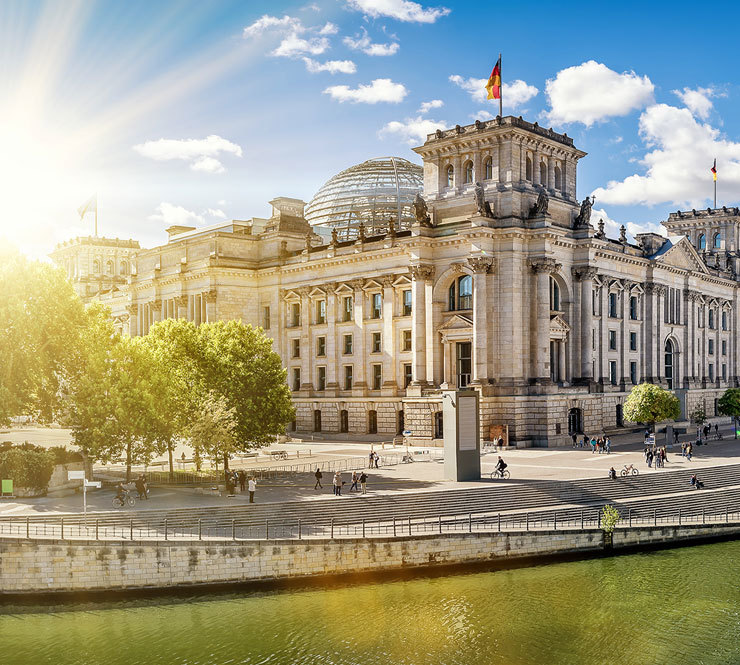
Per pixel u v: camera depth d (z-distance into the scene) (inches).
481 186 4473.4
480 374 4362.7
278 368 3821.4
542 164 4751.5
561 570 2477.9
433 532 2477.9
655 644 1916.8
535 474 3257.9
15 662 1871.3
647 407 4224.9
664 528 2731.3
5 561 2249.0
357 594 2268.7
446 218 4724.4
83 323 3467.0
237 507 2628.0
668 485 3218.5
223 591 2294.5
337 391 5295.3
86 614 2165.4
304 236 5836.6
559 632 1987.0
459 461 3134.8
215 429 3181.6
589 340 4719.5
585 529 2620.6
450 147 4722.0
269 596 2263.8
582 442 4426.7
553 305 4677.7
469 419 3171.8
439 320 4648.1
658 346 5585.6
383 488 2987.2
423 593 2271.2
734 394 5359.3
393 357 4970.5
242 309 5733.3
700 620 2060.8
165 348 3678.6
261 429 3634.4
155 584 2279.8
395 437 4672.7
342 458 3983.8
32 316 3287.4
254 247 5841.5
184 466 3838.6
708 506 3026.6
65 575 2255.2
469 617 2089.1
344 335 5300.2
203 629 2041.1
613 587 2313.0
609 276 5064.0
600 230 4963.1
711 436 4923.7
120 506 2689.5
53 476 3019.2
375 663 1827.0
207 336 3831.2
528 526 2620.6
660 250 5659.5
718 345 6535.4
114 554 2267.5
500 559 2514.8
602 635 1967.3
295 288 5561.0
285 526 2564.0
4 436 5354.3
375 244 5054.1
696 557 2620.6
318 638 1972.2
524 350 4419.3
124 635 2016.5
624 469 3270.2
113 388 3142.2
